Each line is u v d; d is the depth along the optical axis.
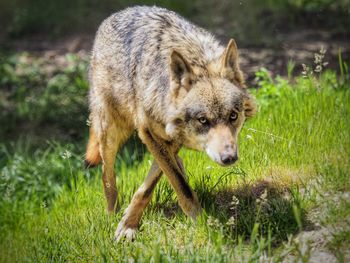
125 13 11.15
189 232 9.34
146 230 9.79
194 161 11.70
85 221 10.56
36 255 9.71
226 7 25.05
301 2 24.55
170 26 10.17
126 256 9.10
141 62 10.05
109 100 10.88
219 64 9.41
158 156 9.79
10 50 23.47
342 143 10.56
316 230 8.77
